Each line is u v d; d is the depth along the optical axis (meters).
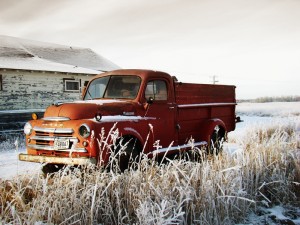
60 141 5.45
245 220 4.30
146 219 3.34
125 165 5.73
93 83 7.17
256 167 5.09
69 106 5.76
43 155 5.52
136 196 4.00
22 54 22.50
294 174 5.37
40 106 18.44
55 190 3.98
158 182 4.18
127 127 5.77
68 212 3.68
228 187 4.31
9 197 4.30
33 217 3.35
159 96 6.80
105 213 3.89
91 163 4.82
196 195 4.12
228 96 9.17
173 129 6.98
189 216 3.98
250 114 34.34
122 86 6.71
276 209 4.76
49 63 21.25
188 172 4.69
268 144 6.14
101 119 5.49
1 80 16.95
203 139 7.86
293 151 6.18
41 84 18.47
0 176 6.54
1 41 24.50
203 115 8.05
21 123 16.16
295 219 4.44
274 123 11.84
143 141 6.12
